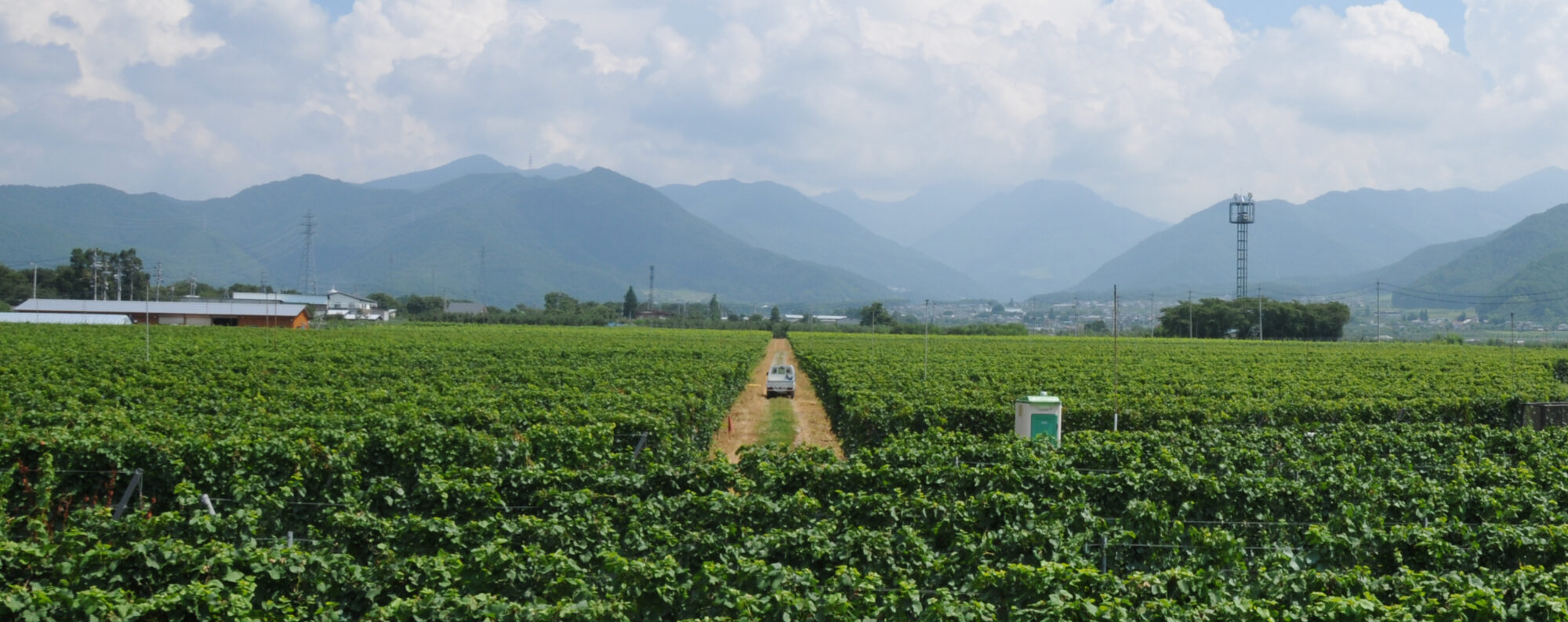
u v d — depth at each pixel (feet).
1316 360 222.48
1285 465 69.10
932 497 54.44
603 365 160.86
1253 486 55.98
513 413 84.64
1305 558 44.75
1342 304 441.27
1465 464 66.33
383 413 86.28
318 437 66.28
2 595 33.73
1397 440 78.64
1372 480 57.26
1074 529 48.65
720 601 37.45
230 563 38.68
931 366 169.58
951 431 91.04
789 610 36.47
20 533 54.44
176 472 59.21
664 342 275.80
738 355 201.36
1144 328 595.88
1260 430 83.61
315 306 474.90
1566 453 72.64
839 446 113.19
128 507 58.85
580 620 35.55
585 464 69.87
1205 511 56.03
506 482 56.08
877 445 97.71
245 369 139.74
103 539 42.22
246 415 80.69
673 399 97.19
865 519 50.34
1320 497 57.00
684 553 44.21
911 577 43.11
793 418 137.69
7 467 58.65
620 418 81.05
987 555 44.04
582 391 115.96
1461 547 46.03
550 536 45.32
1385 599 39.86
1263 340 397.39
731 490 56.49
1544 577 38.70
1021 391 120.06
